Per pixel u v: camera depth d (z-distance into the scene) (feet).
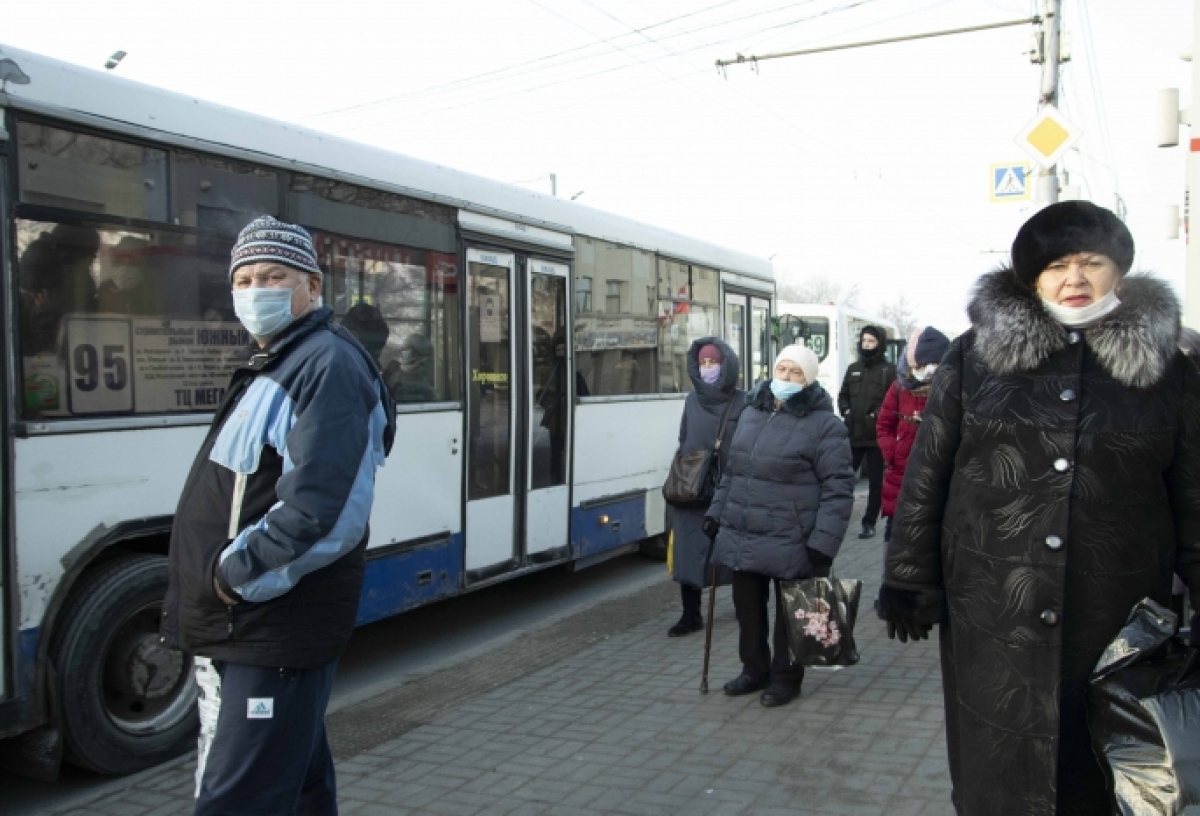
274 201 18.71
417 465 21.94
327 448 9.08
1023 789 8.73
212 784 9.16
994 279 9.27
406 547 21.63
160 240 16.58
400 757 16.19
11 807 15.24
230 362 17.63
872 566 30.81
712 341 23.54
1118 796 8.13
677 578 23.30
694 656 21.80
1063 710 8.74
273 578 8.95
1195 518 8.72
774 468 17.58
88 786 15.99
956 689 9.65
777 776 14.66
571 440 27.68
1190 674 8.28
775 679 18.03
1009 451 8.95
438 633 25.63
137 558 16.22
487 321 24.40
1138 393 8.65
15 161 14.53
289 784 9.37
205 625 9.22
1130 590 8.63
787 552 17.38
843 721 16.90
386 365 21.27
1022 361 8.85
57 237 15.06
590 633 24.45
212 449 9.52
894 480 24.73
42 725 14.78
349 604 9.65
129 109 16.19
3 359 14.20
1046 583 8.68
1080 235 8.71
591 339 28.84
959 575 9.28
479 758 16.02
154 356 16.38
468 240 23.72
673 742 16.30
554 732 17.10
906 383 24.17
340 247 20.20
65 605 15.30
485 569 24.16
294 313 9.99
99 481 15.43
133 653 16.19
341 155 20.30
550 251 26.84
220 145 17.63
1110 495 8.64
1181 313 8.89
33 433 14.55
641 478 31.40
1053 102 45.98
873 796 13.82
